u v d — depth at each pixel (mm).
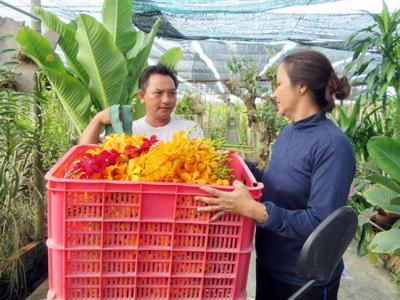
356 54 3842
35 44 3041
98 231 1042
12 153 2762
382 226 3865
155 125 2324
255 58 9680
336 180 1290
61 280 1055
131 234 1054
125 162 1234
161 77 2205
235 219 1092
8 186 2602
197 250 1081
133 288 1078
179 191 1050
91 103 3670
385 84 3436
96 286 1069
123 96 3846
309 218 1281
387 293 3164
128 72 4000
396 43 3467
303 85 1388
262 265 1590
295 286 1449
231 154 1573
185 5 5258
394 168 2766
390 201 2848
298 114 1444
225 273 1110
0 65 2627
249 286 3104
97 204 1029
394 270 3408
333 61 9484
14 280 2723
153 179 1123
